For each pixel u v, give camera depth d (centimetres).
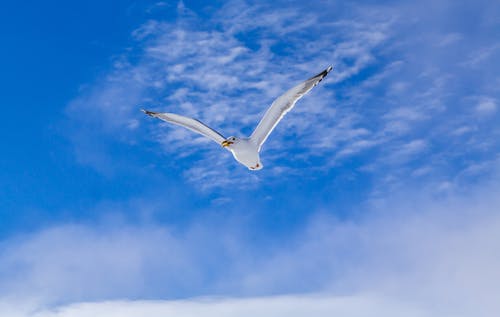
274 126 1097
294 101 1088
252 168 1111
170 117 1109
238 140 1089
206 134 1107
